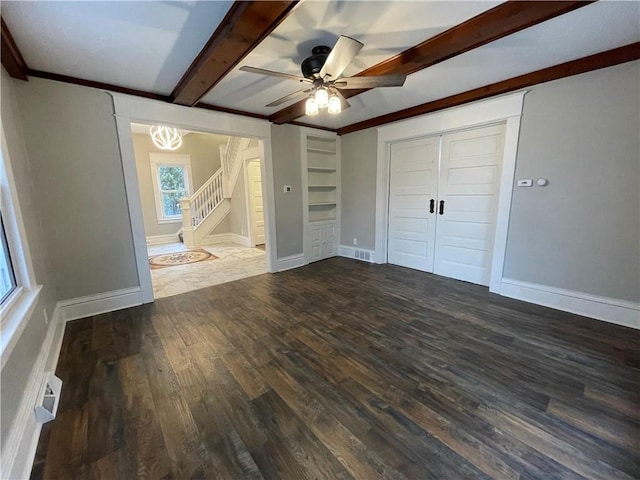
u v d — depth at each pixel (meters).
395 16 1.86
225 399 1.76
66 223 2.77
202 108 3.49
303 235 4.87
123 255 3.12
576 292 2.83
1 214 1.78
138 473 1.29
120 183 3.03
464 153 3.75
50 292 2.51
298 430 1.53
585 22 1.95
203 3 1.68
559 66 2.64
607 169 2.54
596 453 1.37
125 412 1.66
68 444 1.44
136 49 2.20
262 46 2.21
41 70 2.49
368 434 1.50
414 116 3.96
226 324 2.76
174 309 3.13
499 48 2.31
